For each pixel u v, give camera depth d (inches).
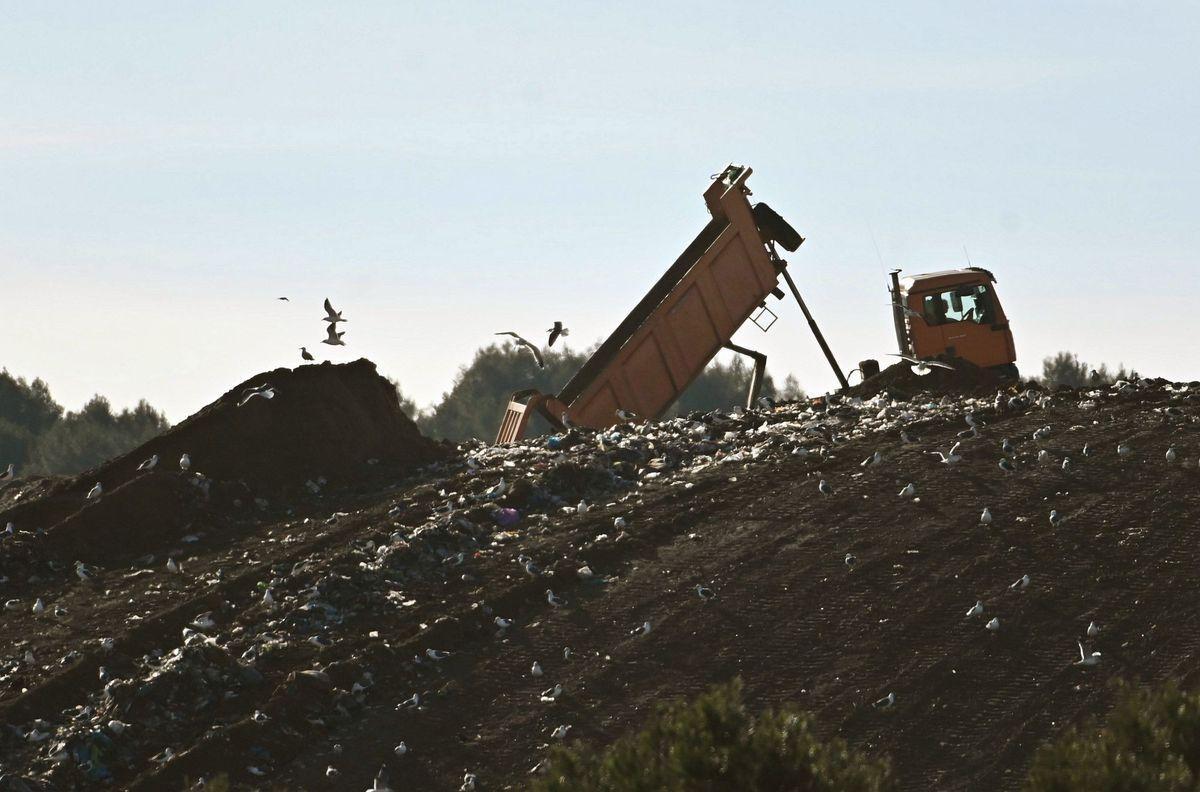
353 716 2234.3
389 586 2674.7
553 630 2445.9
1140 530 2576.3
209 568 2874.0
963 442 3198.8
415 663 2363.4
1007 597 2381.9
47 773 2080.5
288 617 2536.9
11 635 2586.1
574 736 2100.1
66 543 3034.0
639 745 1298.0
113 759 2122.3
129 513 3134.8
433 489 3316.9
